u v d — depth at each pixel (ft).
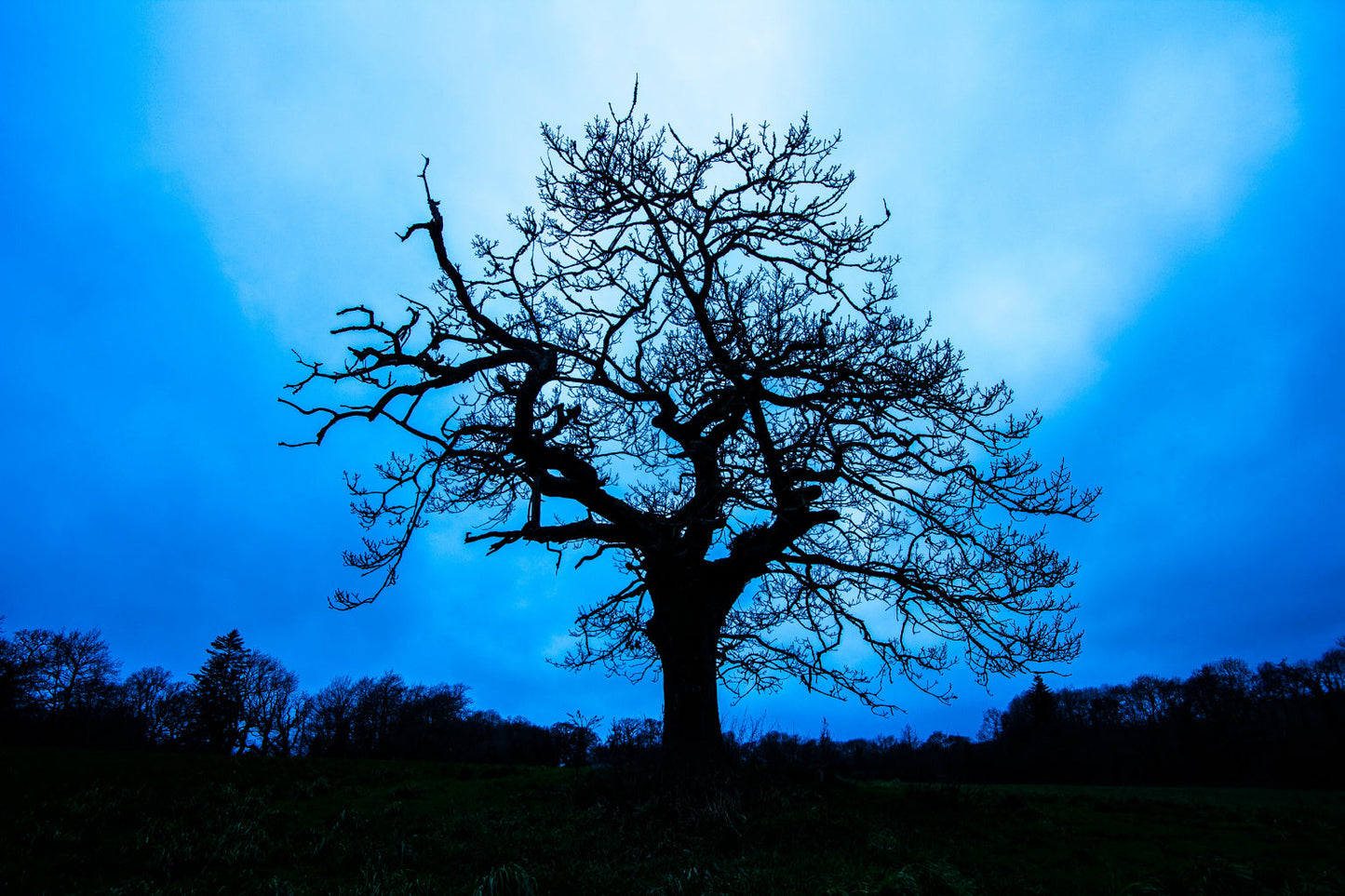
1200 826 36.52
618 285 44.29
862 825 32.96
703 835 31.35
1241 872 27.61
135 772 42.19
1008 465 41.27
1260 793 90.07
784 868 27.43
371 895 24.63
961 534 42.39
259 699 194.08
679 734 39.29
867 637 45.68
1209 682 177.27
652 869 27.68
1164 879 27.02
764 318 44.37
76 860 27.76
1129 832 34.81
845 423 43.39
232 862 27.99
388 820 34.53
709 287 43.45
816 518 42.01
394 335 35.19
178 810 34.96
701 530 42.50
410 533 37.32
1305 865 29.17
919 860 28.45
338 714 198.29
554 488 38.70
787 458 44.04
